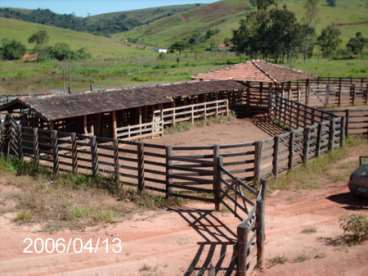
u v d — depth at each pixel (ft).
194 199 46.98
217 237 38.32
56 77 225.35
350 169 58.90
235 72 123.95
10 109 78.74
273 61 318.24
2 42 416.87
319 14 548.31
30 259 35.29
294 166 58.90
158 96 92.53
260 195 33.58
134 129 93.45
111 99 84.38
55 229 41.19
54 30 588.91
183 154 75.61
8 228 41.57
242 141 85.76
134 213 45.27
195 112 107.65
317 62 292.61
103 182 53.21
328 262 31.48
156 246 36.94
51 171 59.77
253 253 31.53
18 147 65.87
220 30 598.75
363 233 35.65
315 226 39.68
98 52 461.78
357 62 280.51
